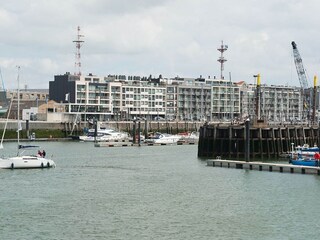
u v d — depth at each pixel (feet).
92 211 321.52
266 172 482.28
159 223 295.28
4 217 305.12
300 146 610.65
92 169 517.14
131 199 358.02
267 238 269.23
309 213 319.47
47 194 374.22
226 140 617.62
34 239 264.31
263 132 613.93
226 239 268.00
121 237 269.23
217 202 350.02
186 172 492.95
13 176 455.22
